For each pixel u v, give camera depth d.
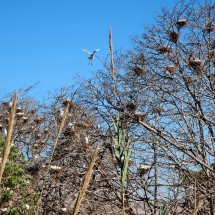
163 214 3.60
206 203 9.08
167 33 11.48
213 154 9.27
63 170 10.73
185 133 9.85
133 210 10.41
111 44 3.99
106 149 10.20
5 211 9.04
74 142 10.27
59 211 9.96
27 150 12.84
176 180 9.70
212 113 10.51
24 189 9.84
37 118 12.80
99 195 10.82
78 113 10.73
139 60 11.30
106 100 10.28
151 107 10.20
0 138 9.49
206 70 11.19
